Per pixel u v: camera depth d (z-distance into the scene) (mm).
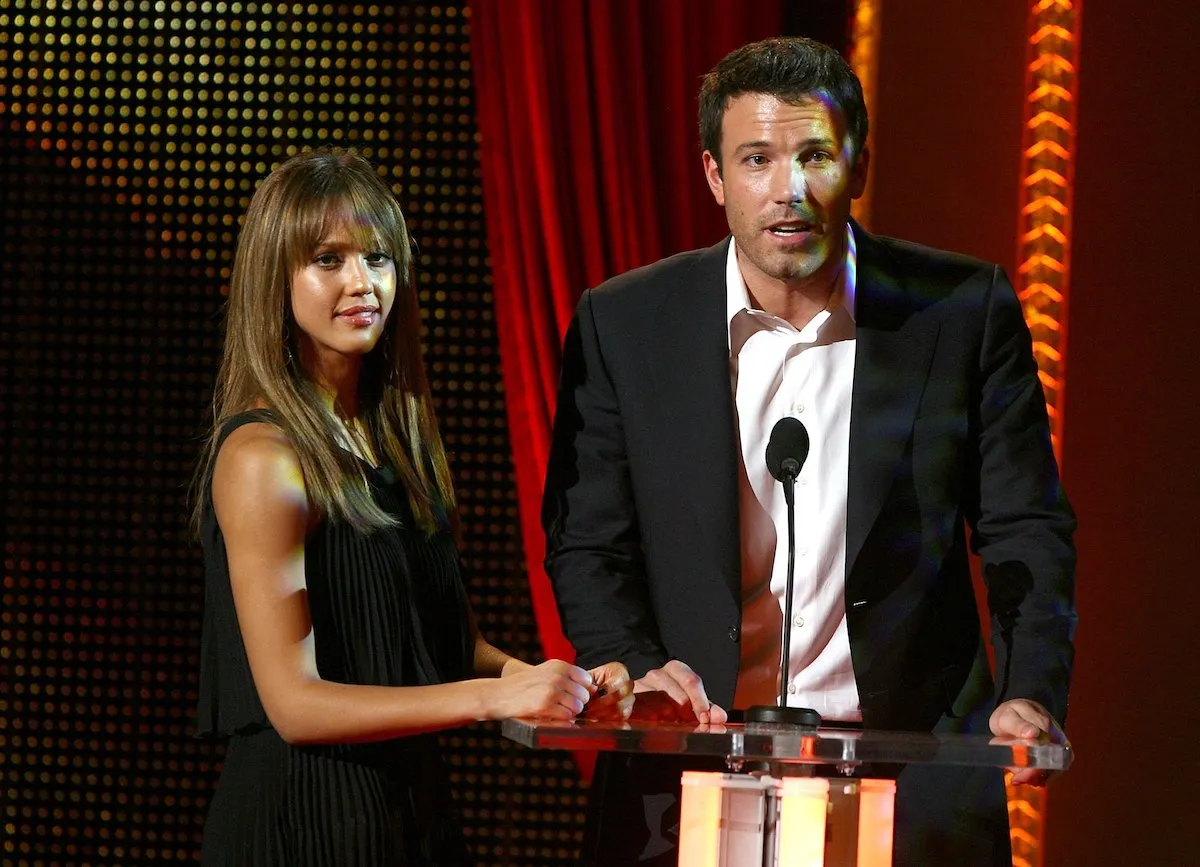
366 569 7203
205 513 7273
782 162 8219
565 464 9398
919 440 8750
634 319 9281
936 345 8883
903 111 17141
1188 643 16609
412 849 7160
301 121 17422
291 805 6914
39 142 17344
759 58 8336
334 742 6762
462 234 17516
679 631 8750
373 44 17469
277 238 7367
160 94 17359
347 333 7395
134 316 17312
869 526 8594
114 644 17125
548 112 17031
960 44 17172
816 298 8930
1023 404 8906
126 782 17109
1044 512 8711
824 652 8828
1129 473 16781
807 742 5715
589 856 8602
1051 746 5793
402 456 7828
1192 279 16859
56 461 17203
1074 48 17078
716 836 5668
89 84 17344
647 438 9016
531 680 6719
